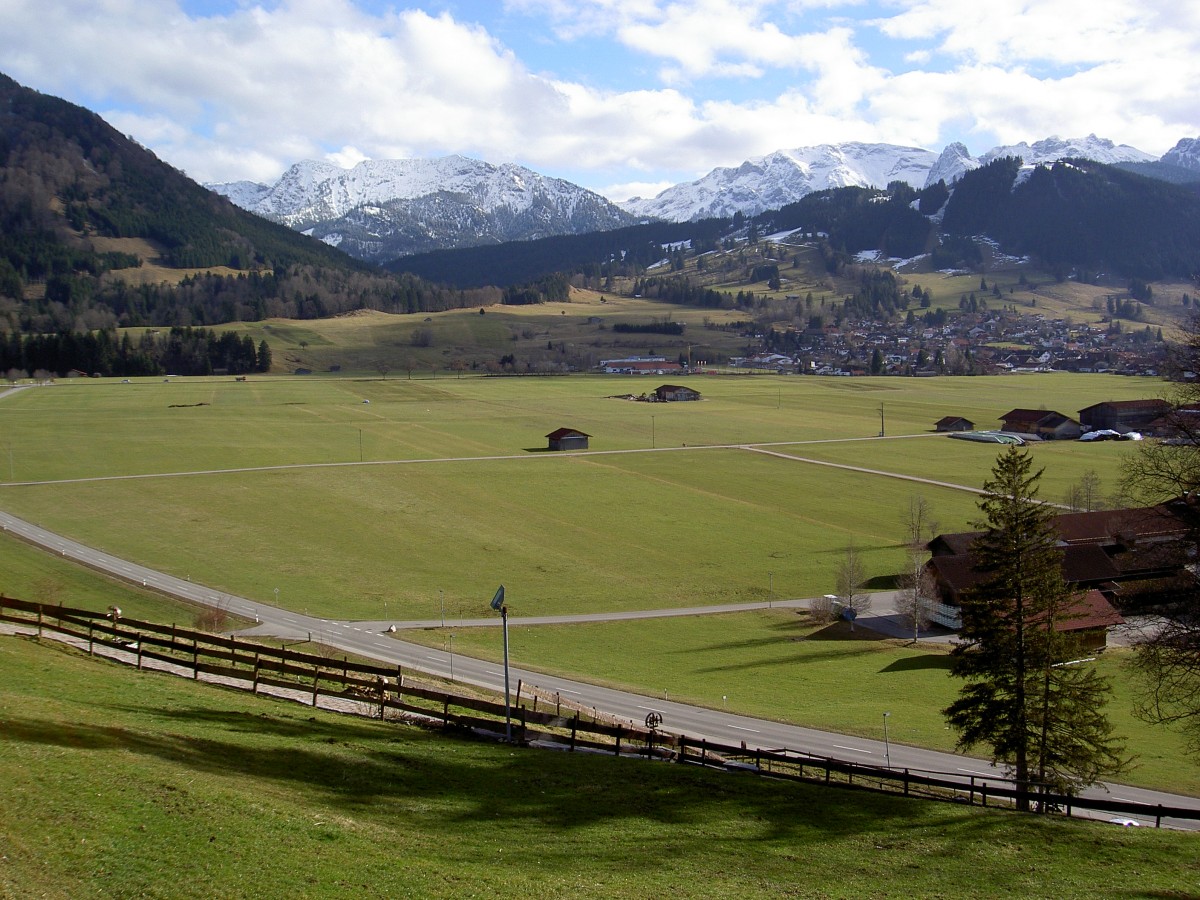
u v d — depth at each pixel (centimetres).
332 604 8762
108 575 9325
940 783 3962
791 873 2922
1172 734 5550
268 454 16962
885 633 8212
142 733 3127
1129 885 2997
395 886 2386
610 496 13812
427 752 3638
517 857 2744
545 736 4138
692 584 9681
